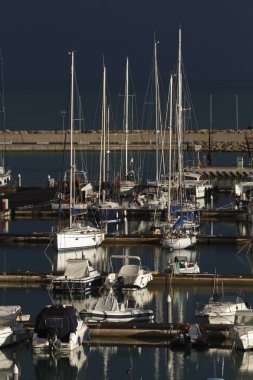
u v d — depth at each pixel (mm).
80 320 86438
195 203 149500
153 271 108500
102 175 159875
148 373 82188
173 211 140500
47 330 84062
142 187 163000
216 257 120438
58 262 117250
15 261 117938
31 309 96188
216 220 147500
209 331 87375
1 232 134750
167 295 101062
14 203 158250
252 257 120125
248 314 86000
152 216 147125
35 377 82125
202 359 84750
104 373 82375
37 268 113562
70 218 128375
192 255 121812
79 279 102125
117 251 124188
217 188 173125
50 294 102250
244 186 165750
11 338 85750
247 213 145250
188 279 105438
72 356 84062
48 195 166750
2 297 100750
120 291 102625
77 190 153500
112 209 143625
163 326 87688
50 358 83938
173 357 85125
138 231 135500
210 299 94625
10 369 82250
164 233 127188
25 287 105125
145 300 99312
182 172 153500
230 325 87188
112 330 87375
